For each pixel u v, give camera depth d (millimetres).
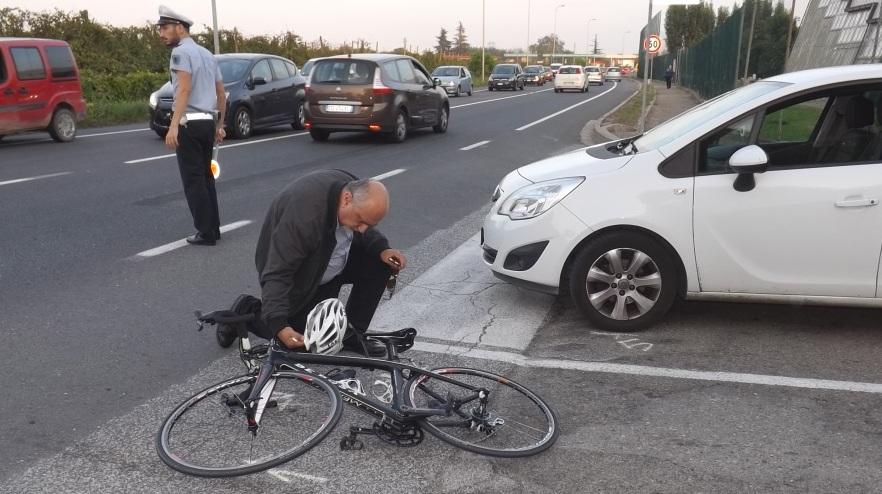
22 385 3939
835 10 19172
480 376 3590
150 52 27531
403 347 3742
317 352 3285
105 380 4020
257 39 34125
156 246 6777
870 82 4559
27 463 3191
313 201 3258
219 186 9938
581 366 4273
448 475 3139
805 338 4707
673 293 4723
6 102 13688
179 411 3236
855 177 4414
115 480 3074
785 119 4672
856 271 4461
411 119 16109
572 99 35562
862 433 3510
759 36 22203
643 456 3303
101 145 14383
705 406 3785
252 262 6312
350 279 4008
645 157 4730
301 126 18078
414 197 9398
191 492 2994
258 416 3209
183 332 4719
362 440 3398
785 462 3256
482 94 41906
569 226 4695
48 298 5312
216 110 6645
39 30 24250
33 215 7953
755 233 4512
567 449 3361
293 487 3037
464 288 5676
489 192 9906
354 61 15242
